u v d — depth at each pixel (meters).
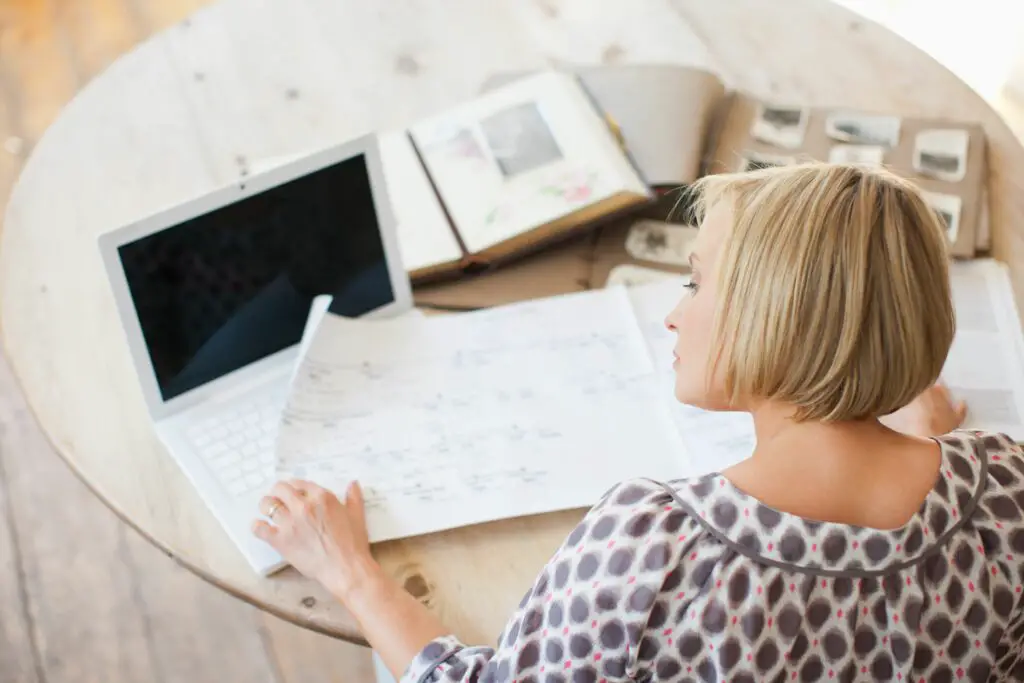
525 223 1.06
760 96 1.24
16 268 1.10
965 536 0.65
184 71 1.31
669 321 0.75
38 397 0.99
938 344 0.61
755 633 0.61
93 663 1.60
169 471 0.92
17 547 1.71
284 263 0.96
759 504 0.63
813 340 0.60
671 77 1.19
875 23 1.34
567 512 0.88
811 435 0.65
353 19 1.37
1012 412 0.92
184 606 1.65
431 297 1.05
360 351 0.99
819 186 0.61
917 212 0.61
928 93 1.24
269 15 1.38
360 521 0.86
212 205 0.91
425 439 0.92
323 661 1.60
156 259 0.90
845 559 0.62
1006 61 2.22
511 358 0.99
